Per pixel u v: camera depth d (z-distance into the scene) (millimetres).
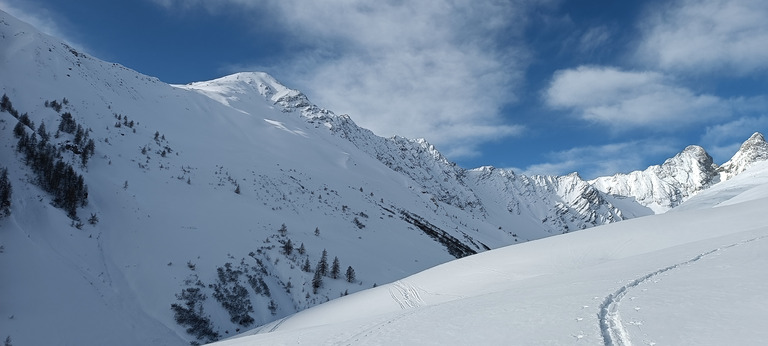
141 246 50500
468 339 11289
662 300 10969
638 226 35406
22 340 30641
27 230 40906
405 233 114250
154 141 94938
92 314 36406
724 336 7715
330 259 72312
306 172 130000
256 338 21188
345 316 35625
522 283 25812
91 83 111938
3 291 33375
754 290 10180
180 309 42438
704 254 18250
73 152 65500
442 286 35906
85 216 50719
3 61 93125
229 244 59375
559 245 36375
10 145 52188
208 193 79375
